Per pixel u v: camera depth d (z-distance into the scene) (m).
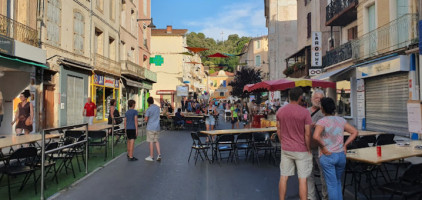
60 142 8.48
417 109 8.27
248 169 7.85
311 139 5.12
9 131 13.52
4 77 13.61
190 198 5.44
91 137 8.78
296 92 4.75
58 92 16.05
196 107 27.75
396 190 4.38
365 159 4.69
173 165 8.32
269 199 5.38
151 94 43.59
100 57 20.98
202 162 8.77
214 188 6.07
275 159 8.60
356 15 17.08
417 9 11.49
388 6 12.98
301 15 27.88
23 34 13.11
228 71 98.00
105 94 22.80
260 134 8.49
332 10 18.53
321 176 5.14
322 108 4.57
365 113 14.74
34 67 13.82
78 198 5.43
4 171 5.43
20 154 5.56
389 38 12.74
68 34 17.09
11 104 13.59
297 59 26.45
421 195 4.68
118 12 25.25
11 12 12.97
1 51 11.13
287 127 4.72
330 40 20.69
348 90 16.97
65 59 16.22
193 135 8.77
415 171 4.40
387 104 12.98
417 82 11.06
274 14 38.19
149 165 8.30
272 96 27.00
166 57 43.72
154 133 8.96
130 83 26.62
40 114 14.46
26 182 6.16
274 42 37.97
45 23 14.83
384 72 12.52
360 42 15.06
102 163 8.53
